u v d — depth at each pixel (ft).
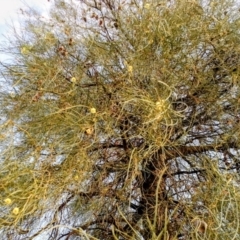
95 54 4.52
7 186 3.74
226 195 3.71
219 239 3.57
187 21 4.59
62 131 4.10
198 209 3.85
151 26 4.51
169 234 3.78
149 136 3.89
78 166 3.89
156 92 4.11
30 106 4.30
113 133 4.01
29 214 3.78
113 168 4.21
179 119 4.20
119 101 4.10
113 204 4.12
